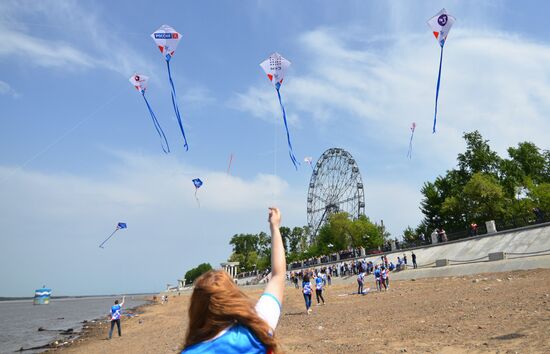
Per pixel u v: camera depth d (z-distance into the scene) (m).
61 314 85.69
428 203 78.19
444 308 17.92
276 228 3.04
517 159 71.25
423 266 45.00
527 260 30.28
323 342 13.70
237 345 1.96
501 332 11.24
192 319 2.14
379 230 92.38
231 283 2.22
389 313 19.22
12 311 109.00
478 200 60.09
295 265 83.50
